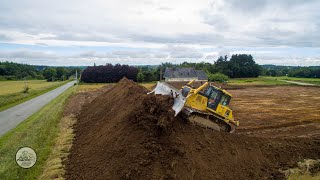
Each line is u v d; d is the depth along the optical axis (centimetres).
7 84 7712
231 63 9288
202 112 1404
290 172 1249
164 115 1222
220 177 1131
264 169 1262
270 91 4788
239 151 1307
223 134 1362
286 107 3067
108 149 1239
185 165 1081
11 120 2470
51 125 1959
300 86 5897
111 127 1451
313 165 1330
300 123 2262
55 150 1462
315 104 3309
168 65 9938
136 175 1012
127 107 1597
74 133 1828
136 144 1142
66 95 4153
